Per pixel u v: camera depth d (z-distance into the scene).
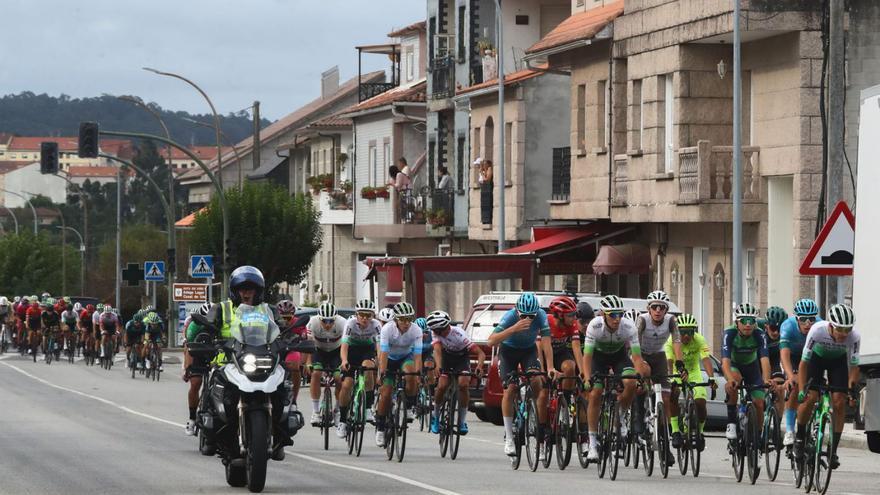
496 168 117.44
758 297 80.44
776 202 79.75
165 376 110.25
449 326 48.09
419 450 51.50
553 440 44.09
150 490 36.53
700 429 42.81
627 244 94.12
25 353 140.62
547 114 113.12
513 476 41.53
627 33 91.06
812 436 38.19
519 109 112.94
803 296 76.12
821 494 37.75
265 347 35.88
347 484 38.41
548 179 113.31
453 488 37.56
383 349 46.50
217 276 141.62
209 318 36.25
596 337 42.47
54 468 42.47
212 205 150.00
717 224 85.12
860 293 42.06
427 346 60.31
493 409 67.19
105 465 43.47
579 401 44.19
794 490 38.59
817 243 51.75
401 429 46.38
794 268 76.62
